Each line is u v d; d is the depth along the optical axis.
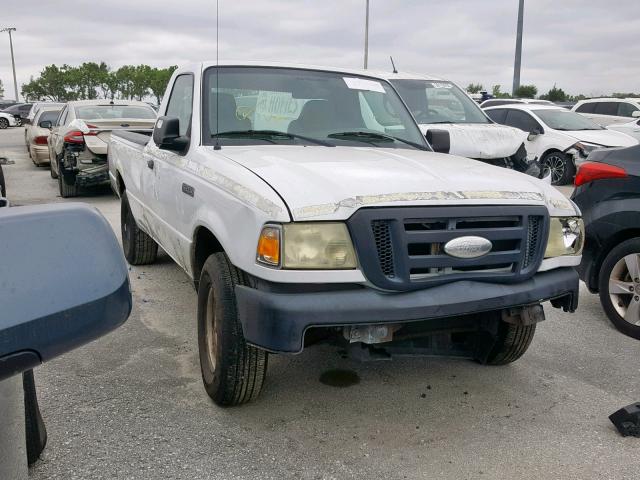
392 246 2.98
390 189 3.08
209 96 4.38
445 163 3.82
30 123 18.81
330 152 3.95
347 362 4.33
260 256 2.98
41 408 3.56
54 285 1.35
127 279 1.48
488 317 3.63
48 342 1.34
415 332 3.48
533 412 3.68
